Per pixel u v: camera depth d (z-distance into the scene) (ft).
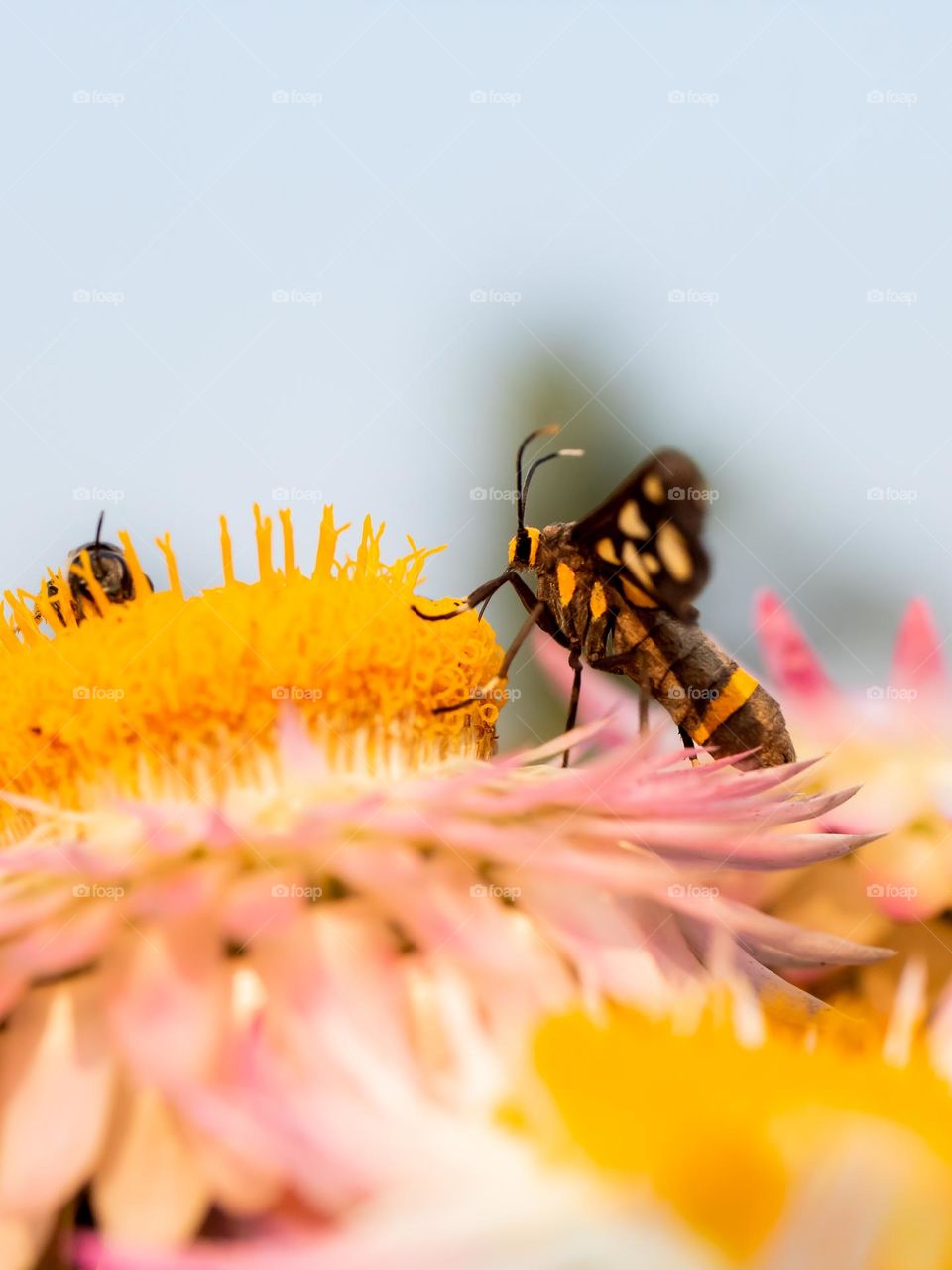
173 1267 0.42
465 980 0.46
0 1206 0.44
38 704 0.49
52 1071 0.45
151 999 0.46
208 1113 0.44
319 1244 0.42
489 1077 0.44
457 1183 0.43
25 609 0.51
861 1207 0.38
